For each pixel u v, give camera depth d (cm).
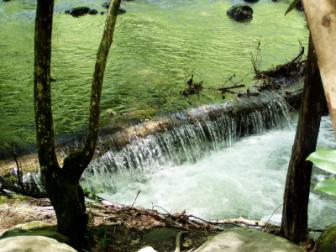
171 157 746
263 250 252
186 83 927
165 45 1167
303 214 397
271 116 860
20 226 428
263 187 696
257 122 843
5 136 713
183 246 422
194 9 1549
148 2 1644
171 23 1373
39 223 437
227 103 842
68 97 863
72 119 778
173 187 692
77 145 691
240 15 1415
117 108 811
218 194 678
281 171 739
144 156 718
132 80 939
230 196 674
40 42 319
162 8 1559
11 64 1027
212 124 793
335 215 622
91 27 1336
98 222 457
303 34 1275
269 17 1451
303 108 353
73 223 375
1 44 1160
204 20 1414
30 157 652
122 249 414
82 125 757
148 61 1052
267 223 498
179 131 758
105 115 782
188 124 774
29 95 873
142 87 905
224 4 1616
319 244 344
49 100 338
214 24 1369
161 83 927
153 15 1463
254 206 652
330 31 69
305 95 349
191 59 1069
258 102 856
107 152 685
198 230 459
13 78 951
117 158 690
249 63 1046
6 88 902
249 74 981
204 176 720
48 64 328
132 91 885
